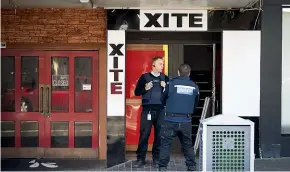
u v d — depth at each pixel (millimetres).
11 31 8812
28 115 9062
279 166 8172
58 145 9047
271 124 8766
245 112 8711
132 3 8203
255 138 8750
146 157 9039
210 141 5562
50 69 9031
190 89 7055
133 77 9258
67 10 8781
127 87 9258
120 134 8688
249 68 8703
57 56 9000
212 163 5566
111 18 8641
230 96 8703
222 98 8711
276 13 8727
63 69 9031
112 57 8656
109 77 8664
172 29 8648
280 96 8766
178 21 8641
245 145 5547
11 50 8984
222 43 8695
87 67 8992
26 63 9039
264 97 8750
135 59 9234
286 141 8805
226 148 5551
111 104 8680
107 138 8695
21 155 9039
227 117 5605
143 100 8086
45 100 9047
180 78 7117
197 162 8422
